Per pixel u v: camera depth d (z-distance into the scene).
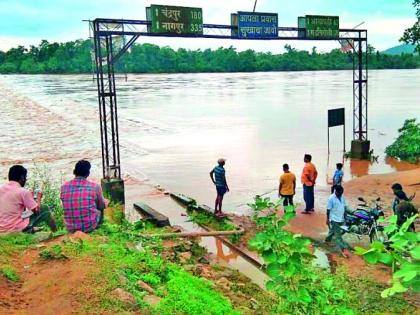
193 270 9.03
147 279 5.93
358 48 24.89
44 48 184.38
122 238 7.35
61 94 77.62
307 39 22.45
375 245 3.08
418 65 182.25
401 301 7.95
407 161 24.95
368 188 18.66
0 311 4.53
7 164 25.16
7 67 177.25
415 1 25.67
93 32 16.78
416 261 2.74
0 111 53.31
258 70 185.50
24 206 7.23
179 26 18.27
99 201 7.45
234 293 8.06
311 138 33.09
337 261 10.56
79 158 26.91
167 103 61.59
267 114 47.97
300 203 16.62
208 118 45.78
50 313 4.60
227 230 13.03
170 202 17.34
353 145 25.78
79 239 6.38
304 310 4.62
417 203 16.12
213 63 183.38
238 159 26.08
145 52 177.12
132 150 29.44
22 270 5.48
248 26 20.44
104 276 5.35
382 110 48.09
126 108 55.81
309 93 72.06
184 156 27.36
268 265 4.35
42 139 34.38
